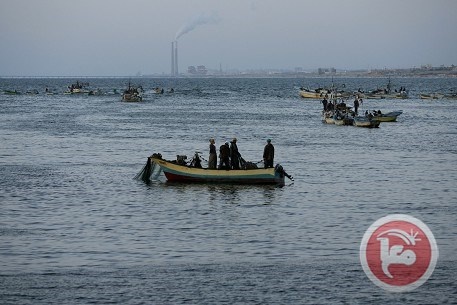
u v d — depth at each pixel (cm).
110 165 9156
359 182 7850
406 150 11112
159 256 4775
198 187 7512
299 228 5575
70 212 6153
